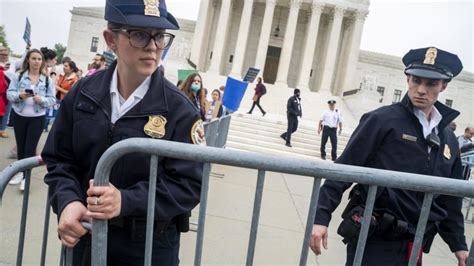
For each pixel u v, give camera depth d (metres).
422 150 2.33
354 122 30.28
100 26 52.44
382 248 2.28
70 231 1.61
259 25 42.69
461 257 2.45
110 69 1.89
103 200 1.52
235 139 15.30
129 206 1.60
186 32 47.09
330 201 2.30
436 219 2.33
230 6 40.12
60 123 1.90
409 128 2.35
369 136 2.38
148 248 1.63
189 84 6.69
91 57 51.59
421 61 2.38
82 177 1.93
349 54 39.62
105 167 1.55
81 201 1.72
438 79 2.31
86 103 1.83
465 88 52.16
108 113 1.81
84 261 1.81
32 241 3.75
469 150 8.90
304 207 6.49
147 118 1.78
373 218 2.23
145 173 1.76
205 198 1.59
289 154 14.80
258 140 15.96
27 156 5.50
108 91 1.84
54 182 1.80
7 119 8.66
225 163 1.56
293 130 15.50
